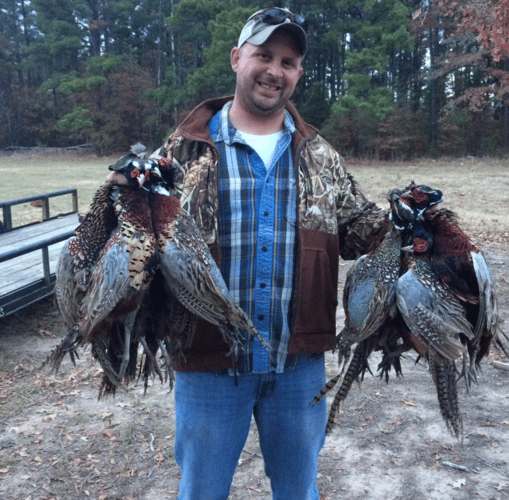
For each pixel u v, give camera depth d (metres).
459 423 2.07
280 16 2.08
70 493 3.64
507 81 33.12
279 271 2.21
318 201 2.26
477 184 20.89
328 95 47.97
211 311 1.85
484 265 2.04
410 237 2.03
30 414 4.59
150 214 1.82
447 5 13.29
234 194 2.19
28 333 6.36
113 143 48.34
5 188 21.31
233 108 2.29
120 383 1.86
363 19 38.59
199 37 48.50
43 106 56.44
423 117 40.94
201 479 2.30
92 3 57.34
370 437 4.23
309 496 2.48
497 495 3.58
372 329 2.08
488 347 2.15
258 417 2.39
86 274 1.95
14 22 65.75
